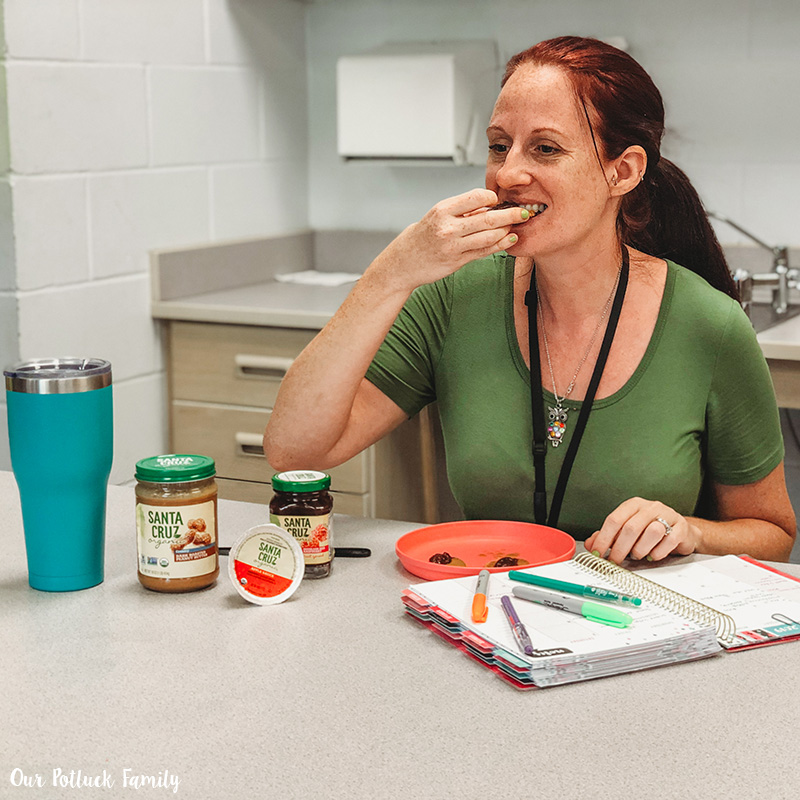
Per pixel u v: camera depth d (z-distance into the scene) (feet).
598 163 4.10
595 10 9.07
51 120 7.65
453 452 4.68
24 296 7.58
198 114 9.00
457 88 9.01
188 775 2.47
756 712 2.77
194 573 3.57
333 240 10.47
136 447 8.69
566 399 4.47
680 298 4.52
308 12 10.19
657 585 3.50
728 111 8.76
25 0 7.36
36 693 2.87
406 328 4.82
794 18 8.41
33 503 3.54
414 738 2.63
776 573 3.74
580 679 2.93
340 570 3.80
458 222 3.95
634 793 2.39
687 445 4.46
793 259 8.70
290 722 2.71
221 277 9.31
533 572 3.56
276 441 4.57
